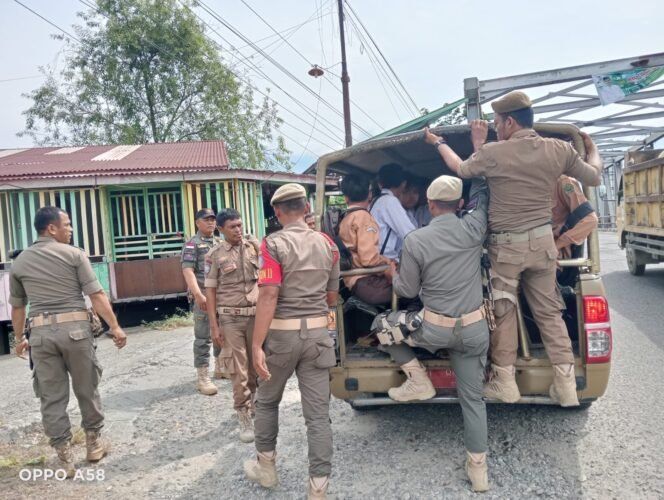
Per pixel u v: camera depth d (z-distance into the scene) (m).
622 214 12.41
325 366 3.28
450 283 3.27
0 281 10.53
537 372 3.55
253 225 12.41
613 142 21.33
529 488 3.27
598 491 3.19
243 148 27.38
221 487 3.60
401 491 3.33
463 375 3.33
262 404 3.42
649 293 9.70
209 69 26.42
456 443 3.97
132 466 3.99
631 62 11.12
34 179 10.81
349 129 20.06
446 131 4.00
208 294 4.52
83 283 3.96
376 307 4.07
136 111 26.52
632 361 5.64
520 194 3.28
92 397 4.01
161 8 25.58
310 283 3.26
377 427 4.38
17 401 5.90
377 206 4.30
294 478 3.64
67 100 26.44
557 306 3.45
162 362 7.09
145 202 11.62
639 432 3.94
